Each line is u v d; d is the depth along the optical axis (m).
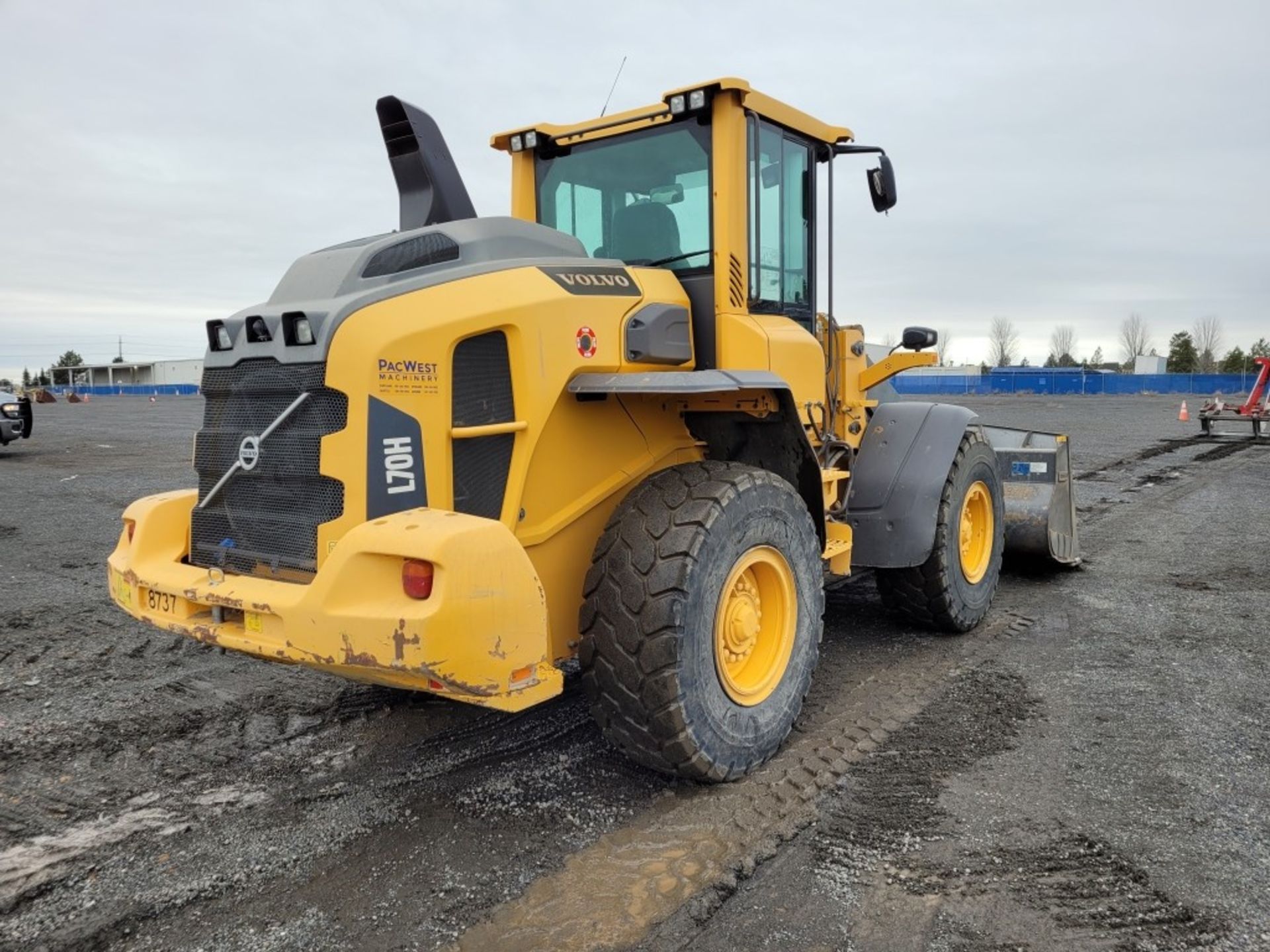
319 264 3.08
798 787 3.18
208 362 3.18
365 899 2.55
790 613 3.51
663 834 2.88
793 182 4.29
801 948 2.30
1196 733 3.61
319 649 2.60
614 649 3.01
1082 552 7.23
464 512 2.95
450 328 2.87
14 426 15.44
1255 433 17.41
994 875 2.61
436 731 3.73
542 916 2.45
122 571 3.32
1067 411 28.80
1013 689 4.14
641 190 3.96
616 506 3.29
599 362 3.28
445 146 3.67
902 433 4.81
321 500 2.83
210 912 2.50
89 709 4.00
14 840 2.89
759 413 3.66
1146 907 2.45
